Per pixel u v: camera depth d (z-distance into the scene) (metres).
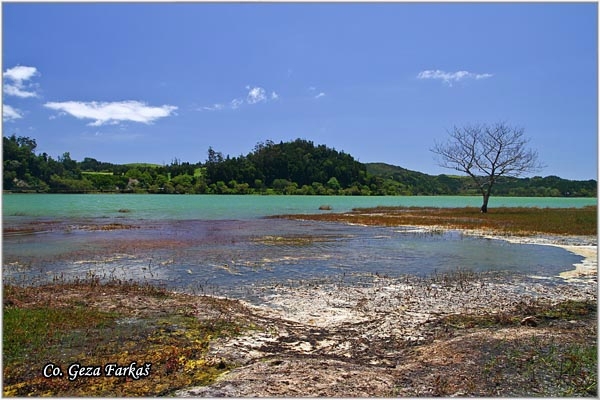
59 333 8.02
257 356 7.46
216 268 15.58
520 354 7.21
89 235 26.00
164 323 8.88
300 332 8.81
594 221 35.31
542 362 6.88
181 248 20.58
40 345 7.43
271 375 6.41
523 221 36.78
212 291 12.23
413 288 12.68
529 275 14.64
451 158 52.44
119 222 36.09
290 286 12.85
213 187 147.38
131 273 14.63
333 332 8.86
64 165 137.62
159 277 14.03
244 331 8.66
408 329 9.08
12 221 36.25
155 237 25.14
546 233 28.03
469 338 8.12
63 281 13.22
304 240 24.31
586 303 10.97
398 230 30.61
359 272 15.04
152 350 7.41
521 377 6.38
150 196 119.31
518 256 18.78
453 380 6.32
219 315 9.62
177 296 11.34
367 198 131.62
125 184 140.12
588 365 6.73
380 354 7.75
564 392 5.91
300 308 10.55
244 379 6.25
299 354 7.61
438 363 7.03
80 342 7.68
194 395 5.77
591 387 6.03
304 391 5.87
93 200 85.00
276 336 8.51
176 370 6.73
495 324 9.33
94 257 17.77
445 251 20.19
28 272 14.66
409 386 6.12
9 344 7.30
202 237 25.38
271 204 79.56
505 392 5.90
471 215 46.41
